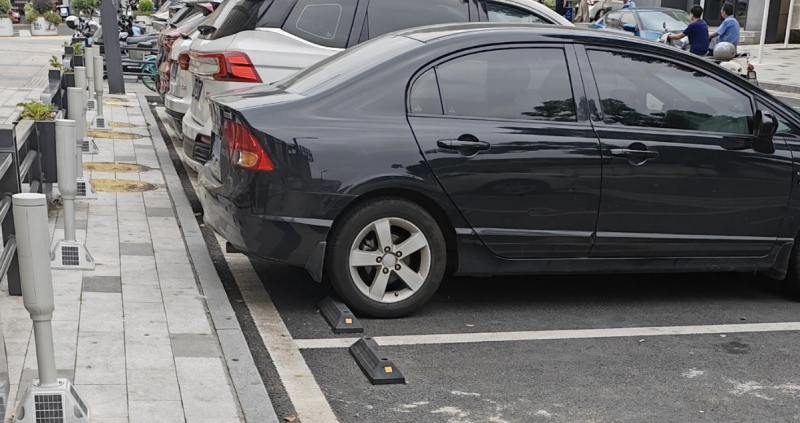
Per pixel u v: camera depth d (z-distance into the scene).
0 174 4.61
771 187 6.20
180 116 9.73
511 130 5.75
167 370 4.63
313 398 4.62
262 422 4.17
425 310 6.04
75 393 3.88
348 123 5.57
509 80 5.87
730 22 20.86
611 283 6.88
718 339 5.72
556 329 5.78
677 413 4.61
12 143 5.27
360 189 5.51
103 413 4.11
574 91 5.93
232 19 8.07
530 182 5.76
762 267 6.33
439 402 4.64
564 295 6.53
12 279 5.61
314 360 5.11
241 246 5.60
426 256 5.73
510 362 5.21
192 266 6.50
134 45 19.81
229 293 6.19
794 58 28.48
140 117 14.28
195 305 5.65
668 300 6.50
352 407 4.54
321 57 7.89
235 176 5.55
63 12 26.39
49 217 7.62
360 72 5.76
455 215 5.70
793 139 6.30
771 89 22.03
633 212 5.96
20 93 16.16
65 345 4.86
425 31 6.24
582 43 6.03
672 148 5.97
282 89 6.04
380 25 8.24
